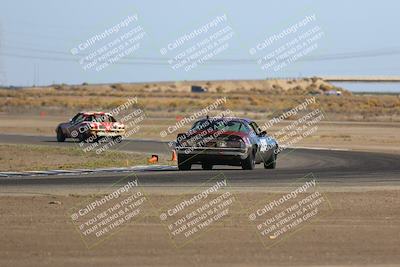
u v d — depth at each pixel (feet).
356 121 613.93
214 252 92.73
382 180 168.96
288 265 86.28
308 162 228.43
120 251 92.79
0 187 150.30
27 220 110.83
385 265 86.69
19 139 345.51
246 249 94.53
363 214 119.14
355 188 152.25
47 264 85.81
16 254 90.33
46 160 231.71
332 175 180.24
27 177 172.76
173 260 88.38
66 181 162.30
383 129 490.49
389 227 108.47
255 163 192.85
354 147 318.65
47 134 391.65
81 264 85.97
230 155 184.14
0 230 103.19
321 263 87.35
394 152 281.54
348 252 93.04
